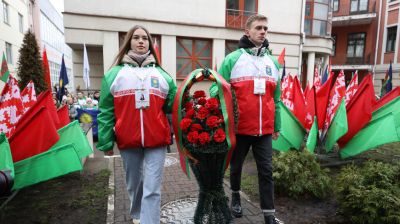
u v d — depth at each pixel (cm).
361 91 471
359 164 531
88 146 456
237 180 315
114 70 258
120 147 263
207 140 241
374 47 2586
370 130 472
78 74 1309
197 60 1384
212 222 261
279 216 325
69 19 1150
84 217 327
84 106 896
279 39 1514
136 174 275
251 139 294
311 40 1647
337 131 470
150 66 265
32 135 343
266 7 1480
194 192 394
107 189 405
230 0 1431
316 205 354
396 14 2359
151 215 252
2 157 290
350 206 300
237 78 287
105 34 1191
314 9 1664
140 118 253
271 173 288
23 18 2636
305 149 405
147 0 1244
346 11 2616
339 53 2788
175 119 258
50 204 360
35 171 333
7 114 352
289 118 479
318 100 500
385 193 284
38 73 1025
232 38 1404
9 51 2272
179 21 1307
